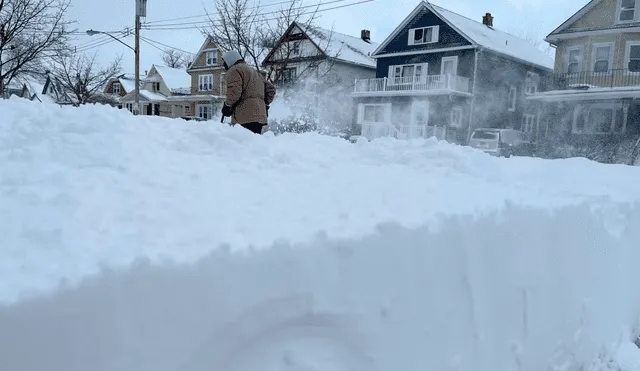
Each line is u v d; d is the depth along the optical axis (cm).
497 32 2888
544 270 237
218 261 136
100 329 119
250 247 143
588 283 270
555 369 245
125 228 160
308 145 395
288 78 2173
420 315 177
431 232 184
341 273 158
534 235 233
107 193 193
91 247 140
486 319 204
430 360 180
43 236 145
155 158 262
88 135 267
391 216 191
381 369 164
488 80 2562
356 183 267
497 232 212
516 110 2722
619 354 292
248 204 201
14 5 1427
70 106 345
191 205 190
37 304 111
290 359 147
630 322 321
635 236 322
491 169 385
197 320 132
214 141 316
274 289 145
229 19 1842
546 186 335
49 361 112
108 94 4959
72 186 195
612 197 320
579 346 263
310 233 160
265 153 319
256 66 1850
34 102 341
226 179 242
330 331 155
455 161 378
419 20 2661
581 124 2062
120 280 122
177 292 129
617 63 2077
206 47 3878
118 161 240
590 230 272
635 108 1928
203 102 3931
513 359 219
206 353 133
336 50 2842
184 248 142
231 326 137
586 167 478
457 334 191
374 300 164
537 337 233
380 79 2747
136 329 123
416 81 2622
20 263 127
